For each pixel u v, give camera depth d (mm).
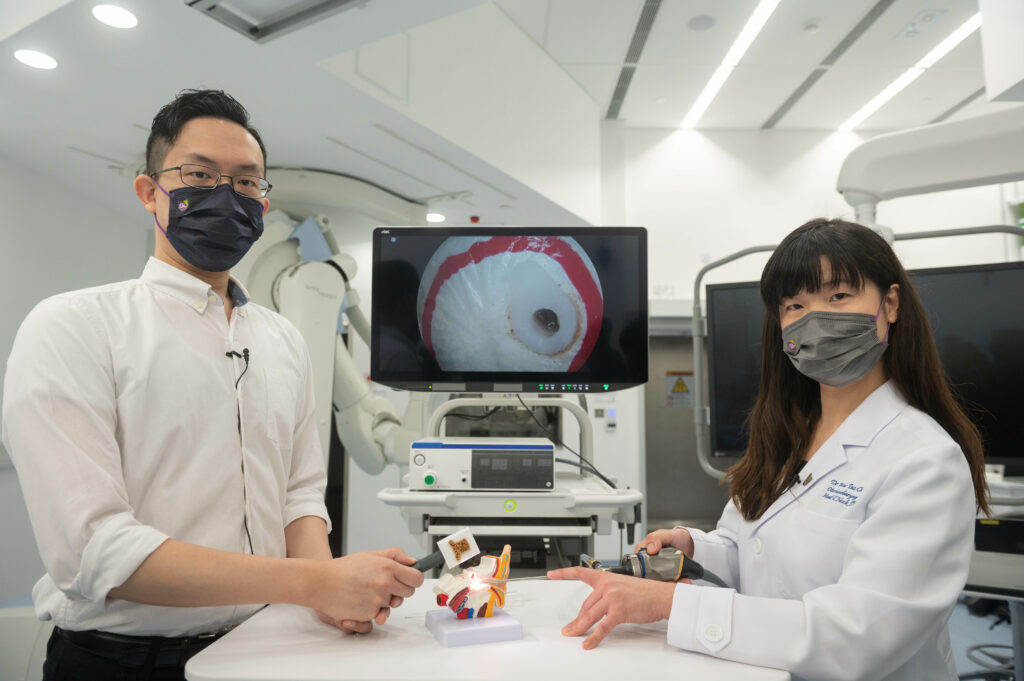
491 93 3619
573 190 4512
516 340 1601
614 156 5441
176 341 1013
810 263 967
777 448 1086
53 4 2172
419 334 1603
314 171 3627
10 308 3400
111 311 993
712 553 1137
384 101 2816
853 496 897
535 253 1612
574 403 1722
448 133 3227
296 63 2502
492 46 3668
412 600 1000
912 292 1000
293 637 812
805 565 915
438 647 771
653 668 709
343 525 3555
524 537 1683
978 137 2016
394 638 810
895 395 980
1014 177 2008
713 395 2393
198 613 939
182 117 1063
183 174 1048
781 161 5539
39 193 3584
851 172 2193
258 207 1117
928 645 909
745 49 4344
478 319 1605
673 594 813
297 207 3611
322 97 2771
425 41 3092
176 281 1059
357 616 803
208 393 1019
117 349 965
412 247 1616
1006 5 2145
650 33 4133
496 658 731
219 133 1062
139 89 2701
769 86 4832
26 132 3094
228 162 1063
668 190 5465
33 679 1845
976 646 2842
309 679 660
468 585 846
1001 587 1862
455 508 1422
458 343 1601
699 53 4375
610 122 5445
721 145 5543
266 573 812
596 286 1601
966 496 820
